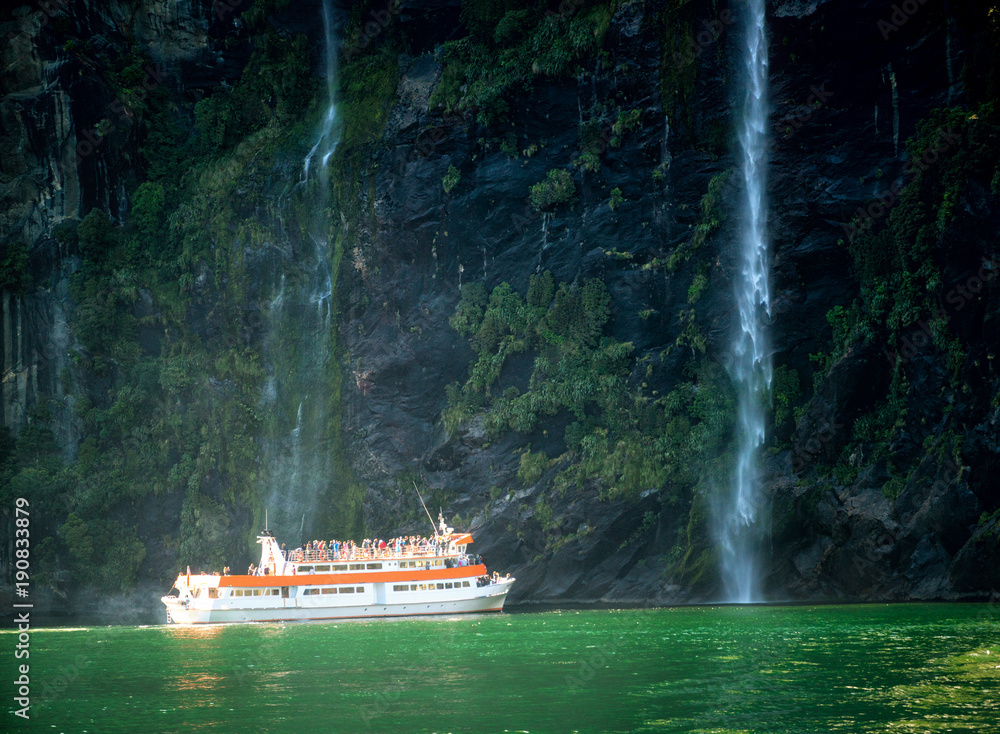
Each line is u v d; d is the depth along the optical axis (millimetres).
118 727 30203
